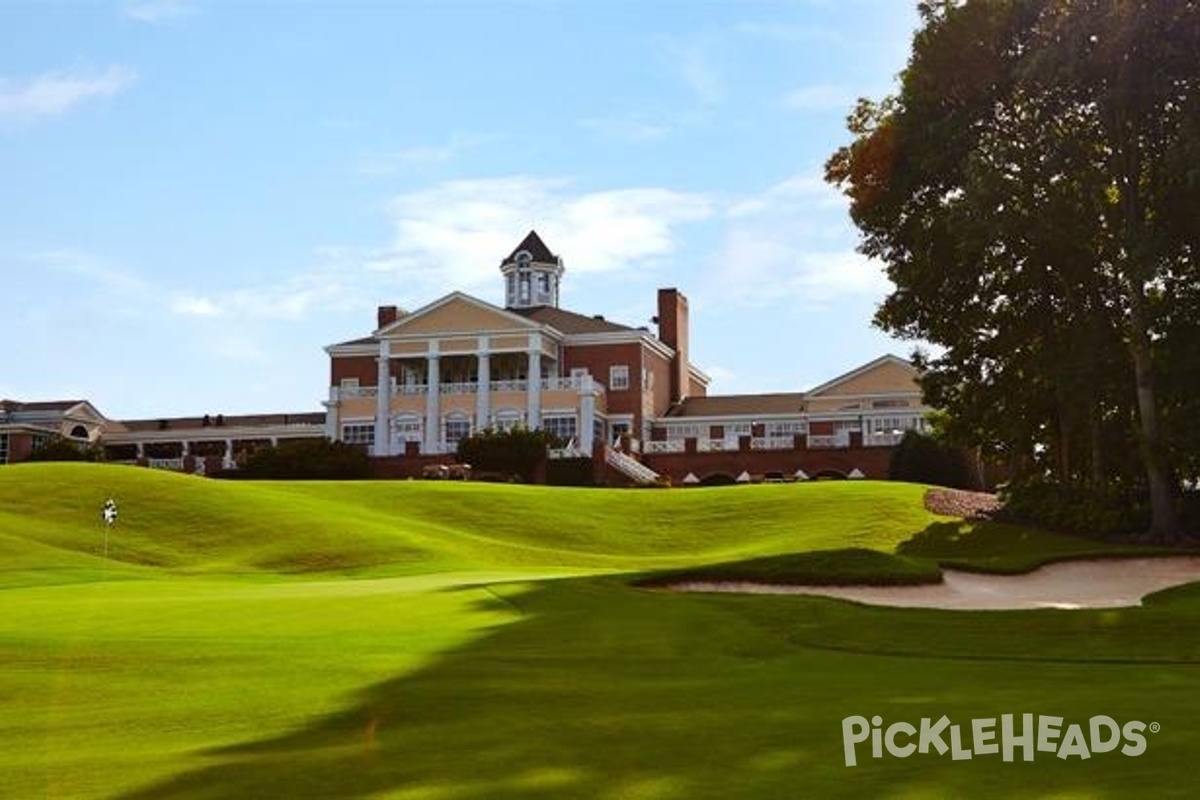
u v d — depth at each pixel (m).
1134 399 41.50
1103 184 37.41
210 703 11.70
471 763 8.76
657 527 47.62
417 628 18.12
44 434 92.56
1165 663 15.34
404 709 11.25
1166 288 38.97
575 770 8.44
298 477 67.88
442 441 81.44
